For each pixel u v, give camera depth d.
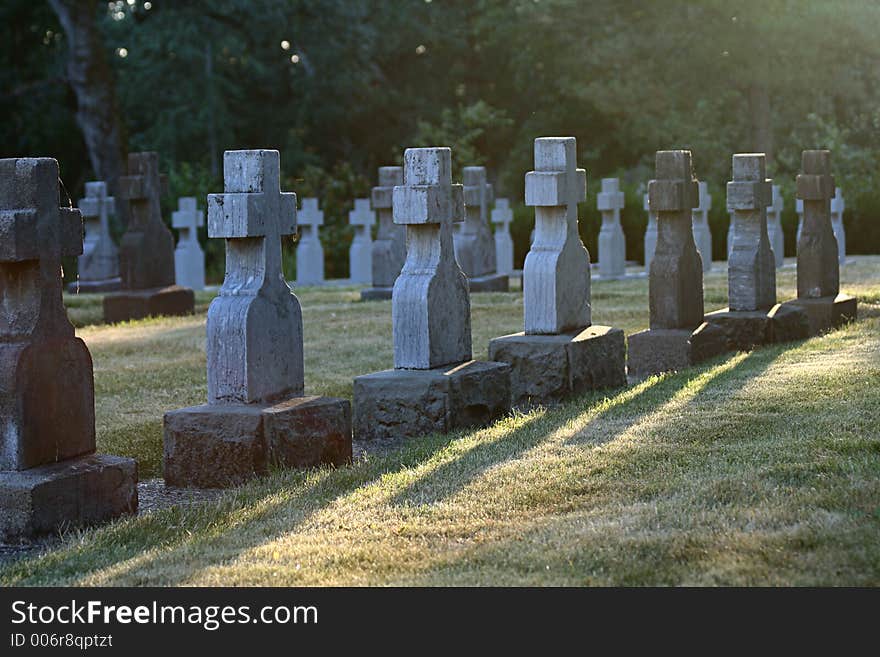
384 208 23.38
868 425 9.27
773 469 8.13
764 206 15.21
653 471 8.41
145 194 21.80
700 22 46.66
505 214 30.08
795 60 46.47
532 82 54.34
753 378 11.83
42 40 48.38
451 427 10.82
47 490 7.75
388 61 59.53
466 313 11.68
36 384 7.88
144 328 19.75
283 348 9.85
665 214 14.10
